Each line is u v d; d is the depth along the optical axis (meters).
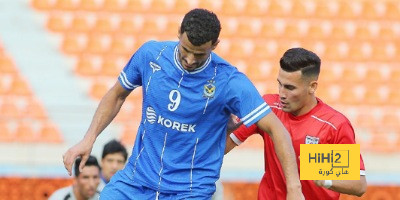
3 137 49.00
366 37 60.75
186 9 61.59
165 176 17.17
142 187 17.44
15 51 57.75
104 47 58.69
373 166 48.62
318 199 19.33
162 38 59.59
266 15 61.62
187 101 16.58
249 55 58.69
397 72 58.44
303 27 61.06
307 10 62.19
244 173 42.97
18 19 60.00
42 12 60.59
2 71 56.03
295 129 18.81
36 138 48.75
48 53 57.91
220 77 16.59
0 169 42.88
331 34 60.78
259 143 48.22
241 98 16.61
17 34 59.06
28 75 55.91
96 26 60.09
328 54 59.44
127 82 17.69
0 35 58.81
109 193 17.72
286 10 62.06
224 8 61.88
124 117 50.00
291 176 16.62
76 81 55.81
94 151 45.84
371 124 54.06
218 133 17.11
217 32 15.73
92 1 61.59
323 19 61.75
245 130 19.52
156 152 17.17
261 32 60.44
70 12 60.81
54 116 49.97
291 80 18.05
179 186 17.14
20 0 61.00
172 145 17.02
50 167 43.72
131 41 59.25
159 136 17.05
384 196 41.41
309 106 18.78
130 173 17.66
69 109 49.47
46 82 55.47
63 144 48.16
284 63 18.08
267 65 57.94
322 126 18.64
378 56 59.50
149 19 60.69
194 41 15.53
